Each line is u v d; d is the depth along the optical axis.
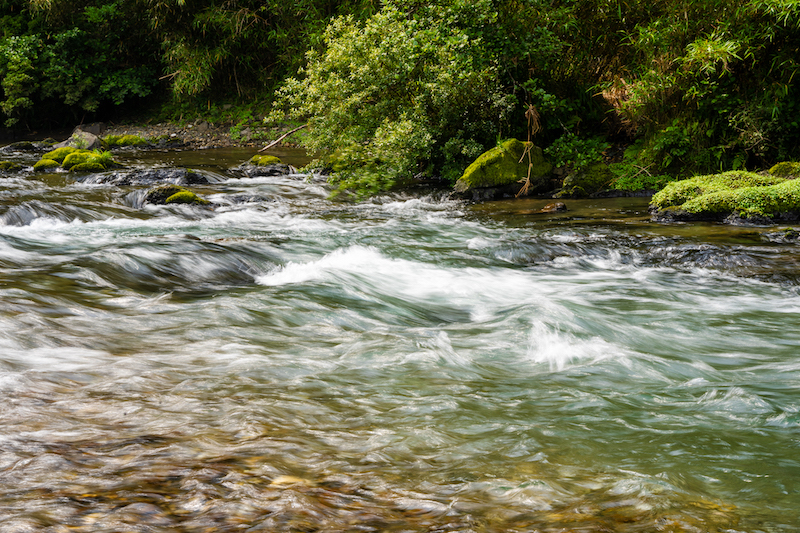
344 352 3.64
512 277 6.19
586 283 5.97
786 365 3.72
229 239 7.20
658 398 3.05
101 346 3.60
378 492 1.97
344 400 2.88
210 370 3.24
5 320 3.91
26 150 17.27
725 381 3.41
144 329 3.98
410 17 12.03
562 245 6.95
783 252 6.60
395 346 3.76
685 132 10.74
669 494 2.02
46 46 22.08
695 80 10.59
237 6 21.16
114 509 1.77
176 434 2.39
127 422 2.51
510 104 11.30
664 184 10.66
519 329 4.29
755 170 10.25
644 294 5.55
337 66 11.02
